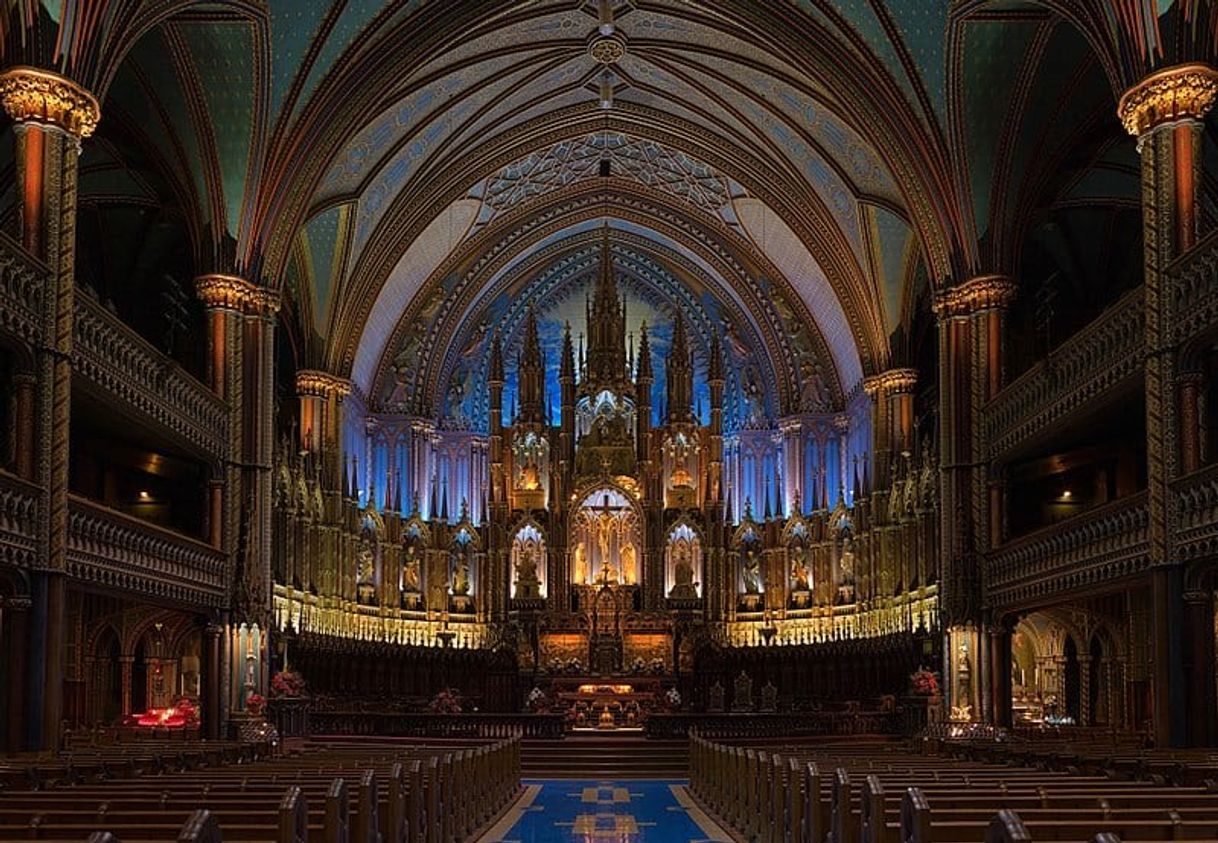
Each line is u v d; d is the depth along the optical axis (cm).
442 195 3997
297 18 2862
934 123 3027
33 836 828
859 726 3441
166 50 2788
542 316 4806
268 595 3034
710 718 3338
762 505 4550
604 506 4466
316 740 3161
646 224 4519
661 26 3516
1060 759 1647
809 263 4225
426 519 4425
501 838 1802
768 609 4322
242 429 3020
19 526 1939
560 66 3731
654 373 4797
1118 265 3762
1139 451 3077
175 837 847
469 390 4697
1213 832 844
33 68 2053
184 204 3077
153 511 3297
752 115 3822
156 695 3684
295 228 3152
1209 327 1953
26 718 1958
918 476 3562
